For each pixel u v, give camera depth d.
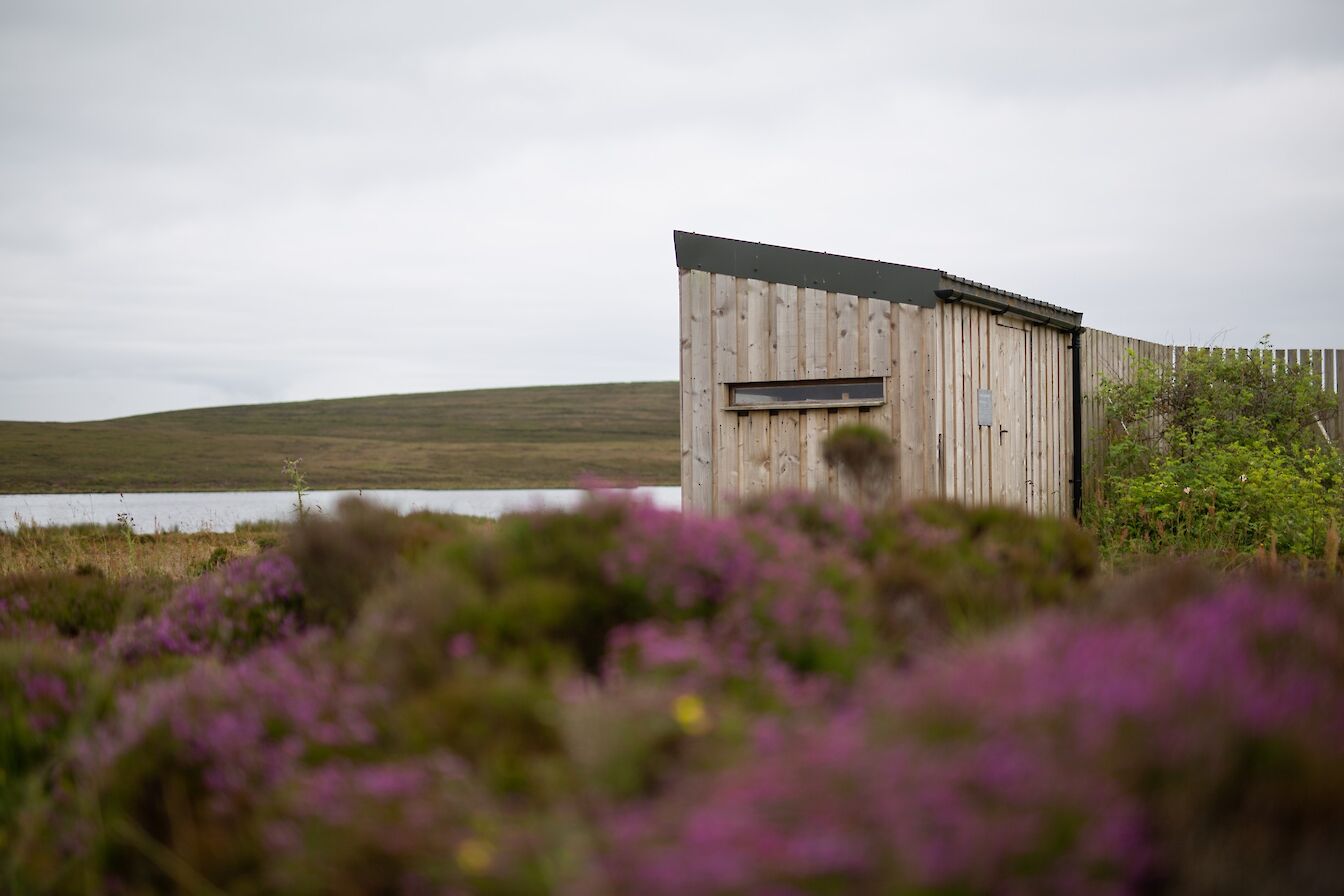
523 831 2.70
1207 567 7.43
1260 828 2.39
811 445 10.78
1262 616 3.97
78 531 16.17
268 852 3.03
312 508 11.05
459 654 3.80
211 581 6.19
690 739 3.06
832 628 4.01
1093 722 2.63
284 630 5.34
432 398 131.12
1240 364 14.39
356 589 5.34
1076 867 2.21
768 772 2.58
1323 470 12.49
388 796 2.98
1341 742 2.71
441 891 2.63
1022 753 2.50
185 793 3.46
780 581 4.24
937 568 5.26
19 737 4.18
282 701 3.81
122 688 4.62
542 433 111.81
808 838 2.29
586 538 4.59
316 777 3.18
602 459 96.44
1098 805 2.33
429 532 5.91
